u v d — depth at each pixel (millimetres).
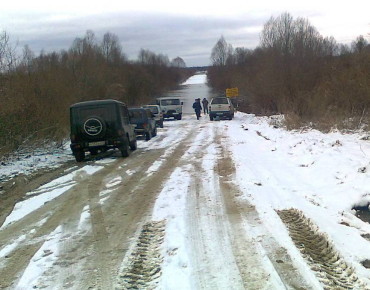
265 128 21453
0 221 7383
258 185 8820
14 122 15117
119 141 14203
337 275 4457
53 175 11656
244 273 4574
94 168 12461
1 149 13867
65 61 38312
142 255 5316
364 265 4668
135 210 7434
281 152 13281
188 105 62750
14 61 18422
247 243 5465
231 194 8133
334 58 28438
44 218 7336
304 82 26688
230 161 12062
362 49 22719
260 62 33719
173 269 4812
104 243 5840
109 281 4629
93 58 46250
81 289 4480
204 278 4516
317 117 20359
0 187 10328
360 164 9500
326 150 11852
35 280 4773
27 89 17203
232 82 50531
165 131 25625
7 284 4738
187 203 7645
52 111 18109
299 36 33969
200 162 12227
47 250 5723
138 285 4488
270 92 29312
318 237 5609
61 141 18156
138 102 58719
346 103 19688
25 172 12312
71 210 7750
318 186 8445
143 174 10914
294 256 4965
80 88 28641
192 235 5891
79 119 14188
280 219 6410
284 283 4285
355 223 6133
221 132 21891
